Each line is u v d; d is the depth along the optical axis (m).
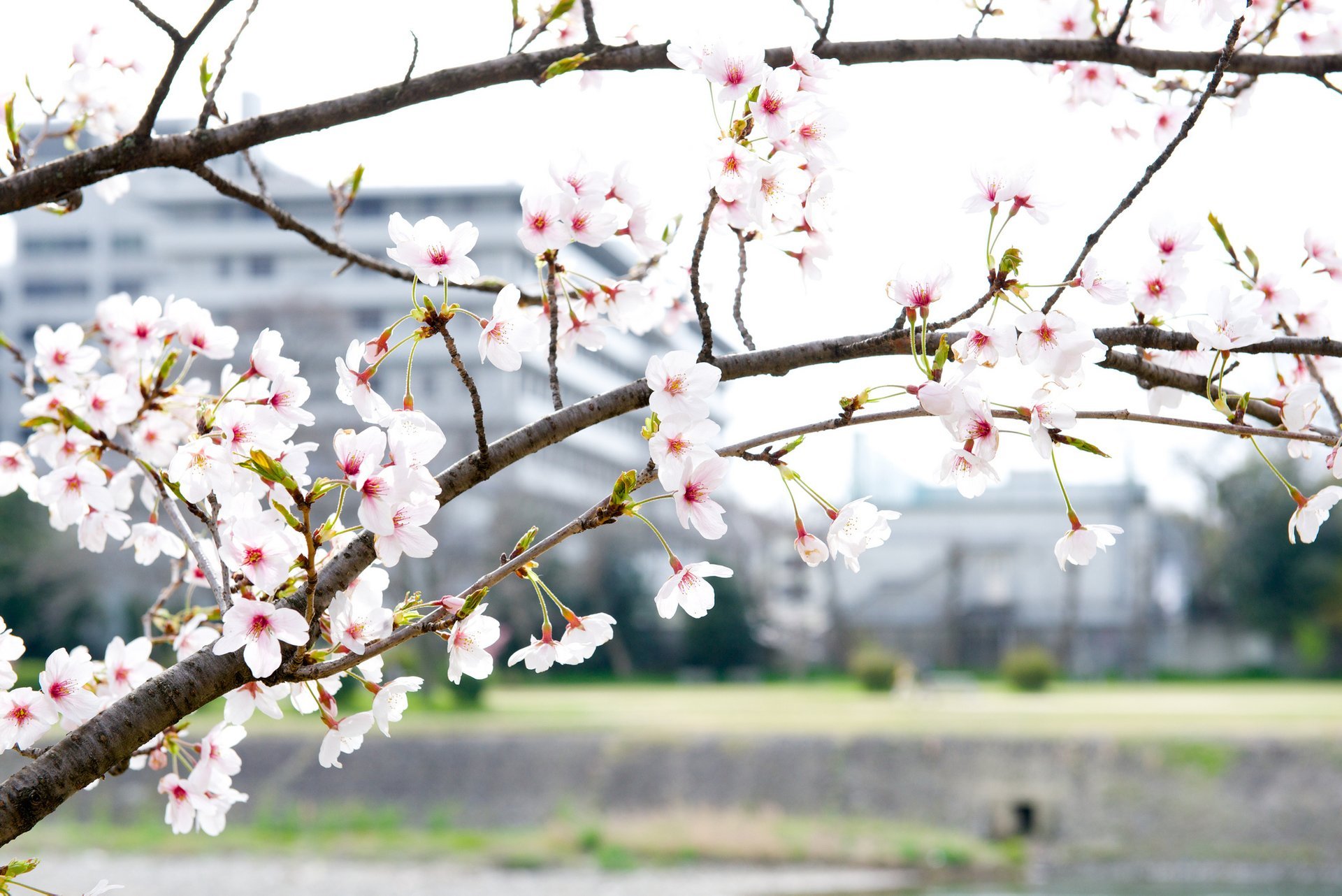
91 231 62.41
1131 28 2.68
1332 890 19.27
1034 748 23.56
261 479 1.67
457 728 26.03
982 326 1.69
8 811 1.47
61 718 1.76
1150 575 49.38
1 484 2.19
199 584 2.27
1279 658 46.72
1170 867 20.83
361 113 2.11
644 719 28.14
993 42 2.36
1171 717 26.58
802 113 1.77
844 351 1.79
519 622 38.97
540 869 19.61
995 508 53.59
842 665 50.62
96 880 17.98
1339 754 22.61
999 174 1.73
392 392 39.22
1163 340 1.93
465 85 2.14
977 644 52.03
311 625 1.52
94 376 2.25
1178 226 2.09
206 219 54.25
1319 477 44.53
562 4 2.15
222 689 1.61
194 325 2.19
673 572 1.63
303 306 36.00
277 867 19.36
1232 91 2.83
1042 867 20.73
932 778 23.33
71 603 35.59
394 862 19.91
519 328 1.60
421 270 1.55
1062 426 1.66
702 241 1.77
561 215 1.71
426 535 1.51
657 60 2.20
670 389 1.59
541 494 47.94
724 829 21.59
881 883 19.33
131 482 2.34
